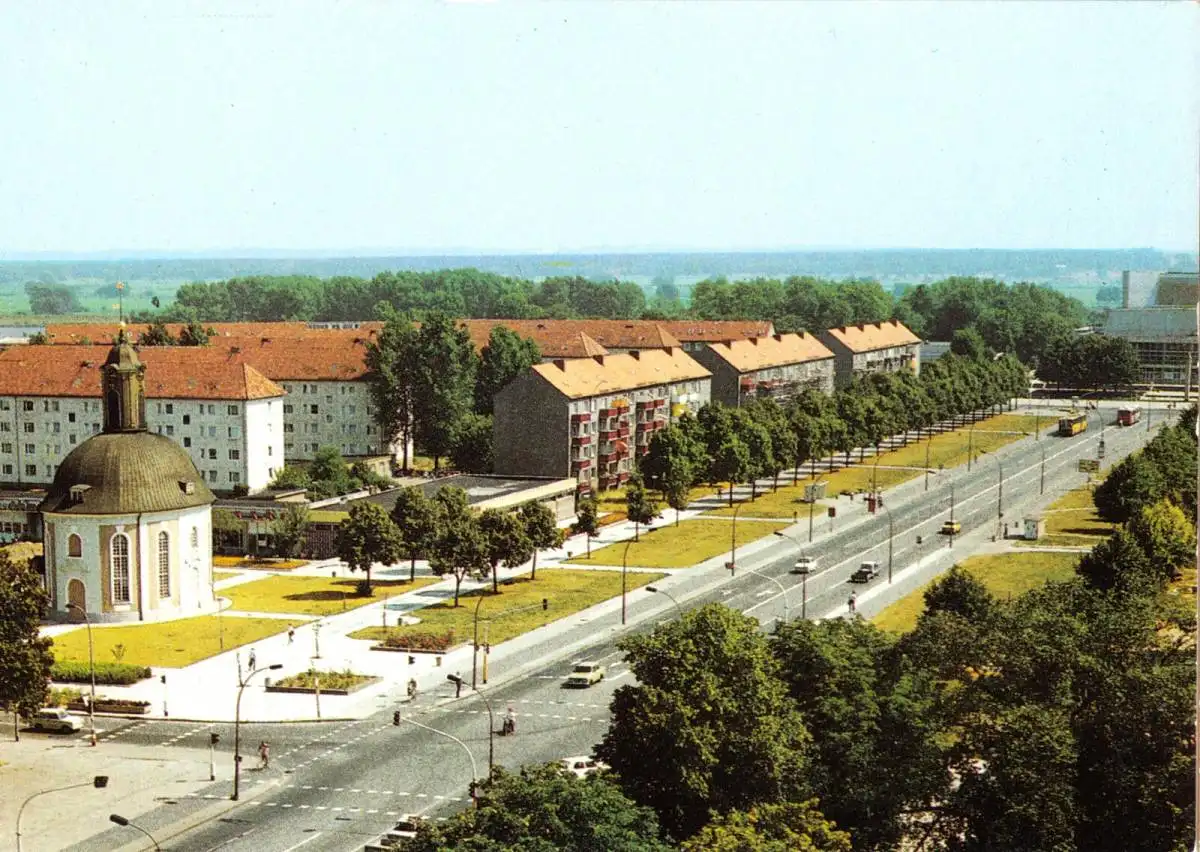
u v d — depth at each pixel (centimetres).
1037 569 19262
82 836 10975
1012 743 9800
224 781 12138
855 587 18612
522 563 19200
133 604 17962
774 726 10119
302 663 15812
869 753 10144
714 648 10369
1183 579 17800
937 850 10100
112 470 18062
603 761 10412
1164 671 10112
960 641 10706
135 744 13238
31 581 13425
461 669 15438
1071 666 10331
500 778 9475
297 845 10688
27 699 13112
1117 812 9862
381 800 11569
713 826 9244
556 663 15538
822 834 9225
